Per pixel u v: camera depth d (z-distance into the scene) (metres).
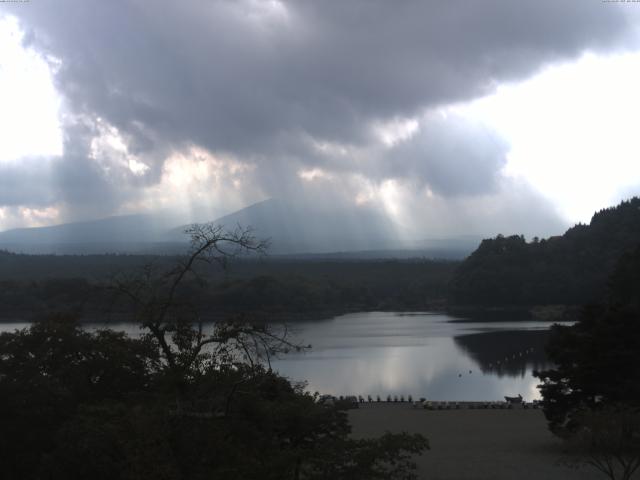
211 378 21.83
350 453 21.80
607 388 42.62
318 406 26.38
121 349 31.95
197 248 22.73
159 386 22.97
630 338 43.53
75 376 31.11
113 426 21.81
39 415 28.80
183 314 23.52
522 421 56.97
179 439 20.55
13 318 141.88
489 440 48.03
